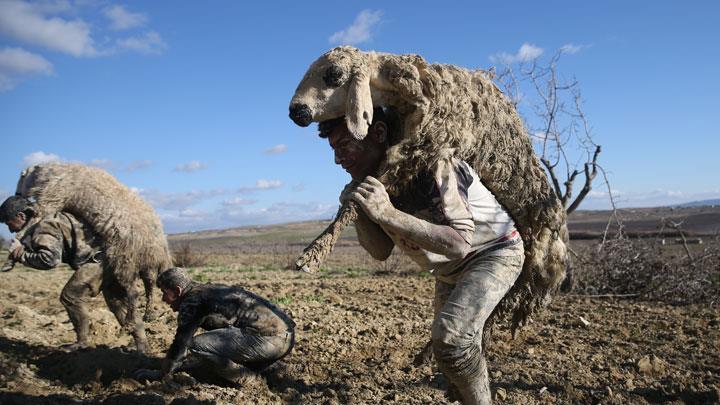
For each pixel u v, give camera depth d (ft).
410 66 11.15
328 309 29.60
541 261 12.81
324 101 11.11
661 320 26.50
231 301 16.10
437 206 10.69
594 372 18.20
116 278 18.56
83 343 18.86
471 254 11.57
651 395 16.08
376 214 10.21
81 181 18.24
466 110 11.59
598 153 34.68
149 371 16.17
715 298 31.68
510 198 12.52
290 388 16.03
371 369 18.19
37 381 15.62
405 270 51.29
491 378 17.17
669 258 35.42
